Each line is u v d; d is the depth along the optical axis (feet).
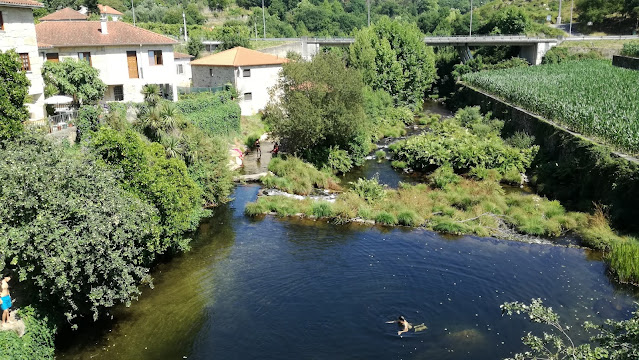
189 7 460.14
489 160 138.62
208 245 95.86
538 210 107.45
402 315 70.44
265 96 203.72
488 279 80.59
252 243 96.68
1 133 77.56
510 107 189.67
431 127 200.23
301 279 81.51
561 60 305.12
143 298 76.33
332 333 66.64
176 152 106.93
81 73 137.28
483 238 97.66
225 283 80.64
